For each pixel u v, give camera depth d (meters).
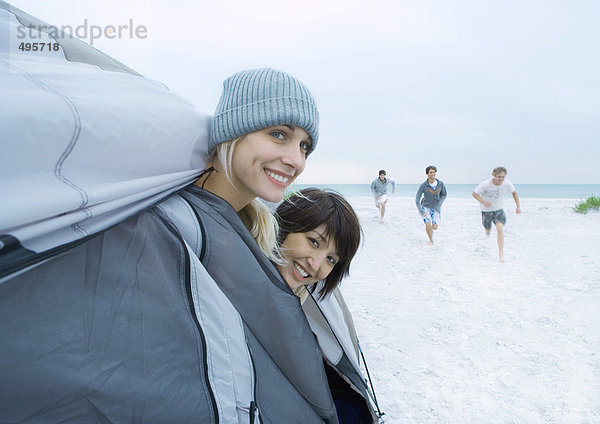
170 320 0.75
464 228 11.06
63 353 0.59
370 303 4.95
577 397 2.83
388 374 3.20
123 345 0.67
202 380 0.79
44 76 0.62
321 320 1.67
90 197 0.60
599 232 9.82
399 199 28.92
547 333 3.93
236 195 1.12
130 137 0.67
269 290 1.06
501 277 5.98
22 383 0.55
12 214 0.48
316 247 1.41
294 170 1.08
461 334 3.96
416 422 2.58
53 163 0.55
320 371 1.31
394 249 8.35
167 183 0.86
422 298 5.11
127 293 0.70
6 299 0.56
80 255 0.66
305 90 1.08
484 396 2.88
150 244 0.76
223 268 0.96
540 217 13.06
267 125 1.00
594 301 4.81
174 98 0.95
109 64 0.90
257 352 1.05
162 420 0.70
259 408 1.02
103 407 0.63
